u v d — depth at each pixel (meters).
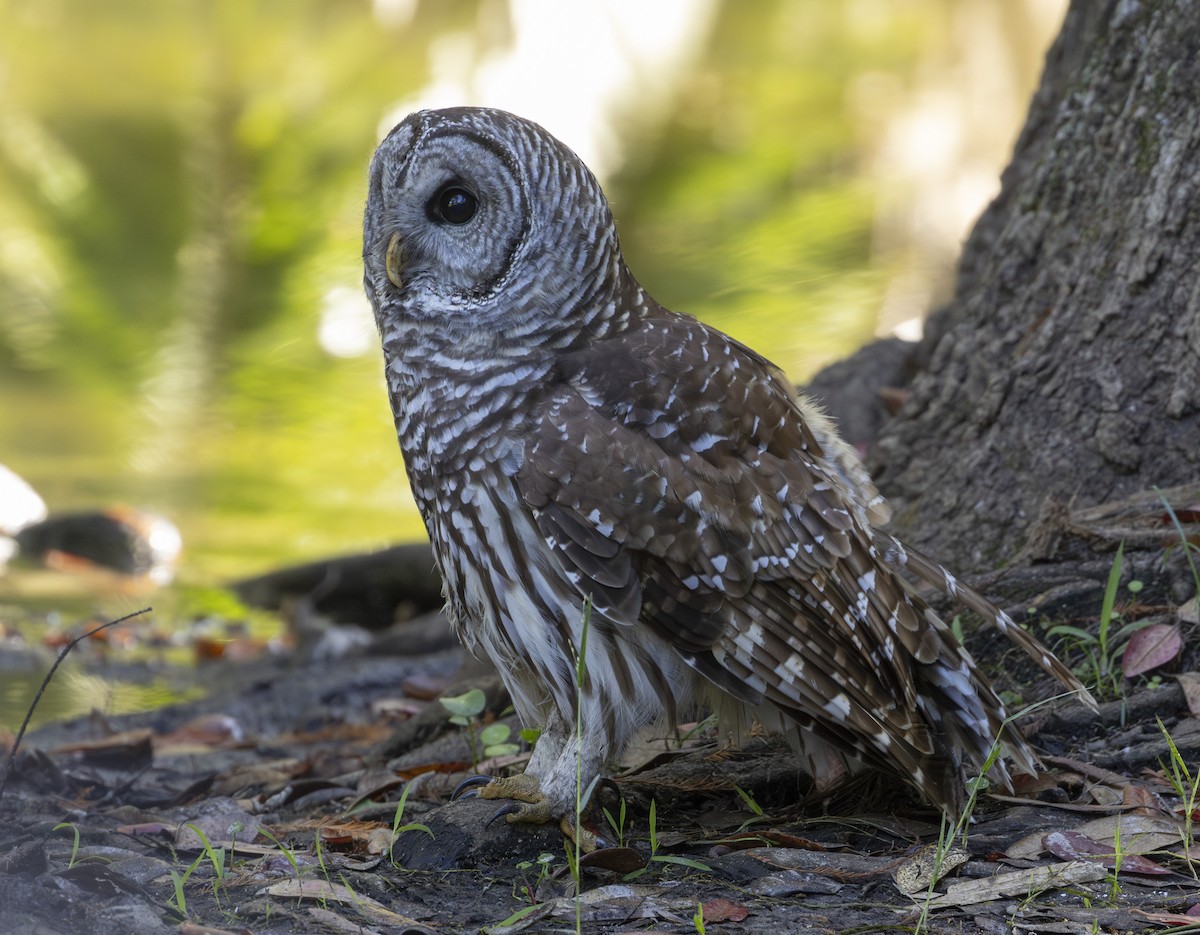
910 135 36.50
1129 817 7.14
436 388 7.55
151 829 7.62
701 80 42.28
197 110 38.88
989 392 9.90
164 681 13.97
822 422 8.08
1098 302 9.70
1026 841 7.02
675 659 7.45
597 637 7.27
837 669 7.25
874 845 7.32
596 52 42.06
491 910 6.61
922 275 31.88
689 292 31.77
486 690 10.20
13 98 39.25
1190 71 9.68
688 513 7.17
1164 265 9.44
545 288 7.50
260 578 17.22
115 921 5.99
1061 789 7.64
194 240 32.69
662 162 38.66
